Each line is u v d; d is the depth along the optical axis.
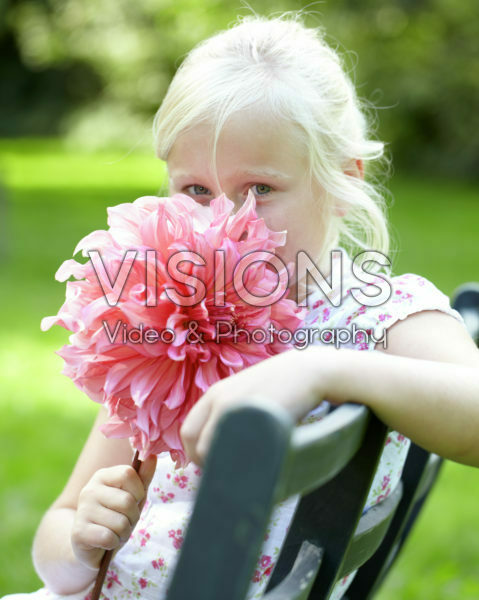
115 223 1.20
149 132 1.78
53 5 22.89
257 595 1.34
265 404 0.61
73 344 1.17
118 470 1.32
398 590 2.88
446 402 0.99
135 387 1.08
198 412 0.82
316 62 1.53
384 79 17.78
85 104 23.95
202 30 18.27
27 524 3.35
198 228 1.19
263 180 1.40
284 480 0.64
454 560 3.15
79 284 1.17
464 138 17.80
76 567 1.42
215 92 1.39
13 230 11.45
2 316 7.05
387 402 0.93
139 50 20.95
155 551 1.42
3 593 2.80
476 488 3.94
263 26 1.59
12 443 4.28
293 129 1.41
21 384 5.30
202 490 0.62
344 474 0.96
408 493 1.44
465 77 17.36
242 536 0.61
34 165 19.61
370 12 18.09
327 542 0.96
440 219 13.23
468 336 1.32
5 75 24.91
